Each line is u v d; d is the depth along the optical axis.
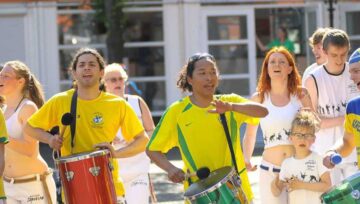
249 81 36.03
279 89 13.41
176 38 35.69
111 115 11.66
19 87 13.19
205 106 11.00
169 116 11.09
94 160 10.92
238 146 11.05
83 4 35.31
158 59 36.00
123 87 14.85
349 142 11.80
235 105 10.59
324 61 14.81
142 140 11.90
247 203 10.50
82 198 10.91
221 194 10.15
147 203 14.45
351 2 36.22
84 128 11.58
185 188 11.02
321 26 35.59
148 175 14.59
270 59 13.40
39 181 13.11
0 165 11.44
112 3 33.66
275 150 13.27
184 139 10.97
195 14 35.53
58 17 35.41
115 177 11.86
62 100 11.67
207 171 10.46
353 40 36.41
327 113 13.82
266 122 13.32
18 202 13.10
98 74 11.62
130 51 35.97
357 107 11.36
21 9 34.94
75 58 11.71
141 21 35.81
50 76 35.34
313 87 13.78
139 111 14.80
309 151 12.90
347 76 13.79
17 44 35.09
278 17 36.00
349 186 10.11
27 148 12.93
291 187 12.95
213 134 10.93
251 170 13.87
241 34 35.94
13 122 12.98
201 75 10.90
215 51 35.88
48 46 35.28
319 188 12.79
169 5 35.53
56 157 11.35
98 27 35.62
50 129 11.80
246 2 35.72
